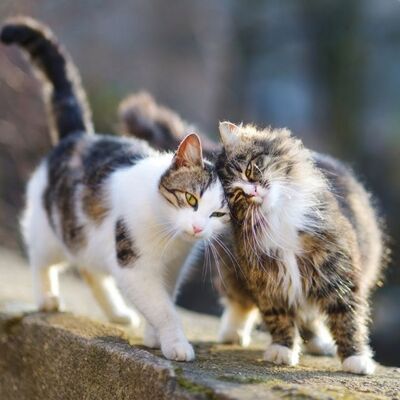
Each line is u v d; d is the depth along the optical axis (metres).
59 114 5.87
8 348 4.97
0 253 9.29
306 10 14.85
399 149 12.99
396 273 10.53
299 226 4.14
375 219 5.10
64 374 4.34
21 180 10.66
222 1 16.17
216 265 4.82
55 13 13.52
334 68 14.61
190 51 16.34
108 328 4.56
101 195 4.66
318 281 4.21
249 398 3.18
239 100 15.32
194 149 4.15
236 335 5.03
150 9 16.11
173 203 4.17
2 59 10.07
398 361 9.92
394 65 14.36
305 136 14.51
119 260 4.38
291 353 4.27
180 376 3.49
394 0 14.36
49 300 5.29
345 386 3.62
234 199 4.20
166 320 4.20
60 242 5.21
